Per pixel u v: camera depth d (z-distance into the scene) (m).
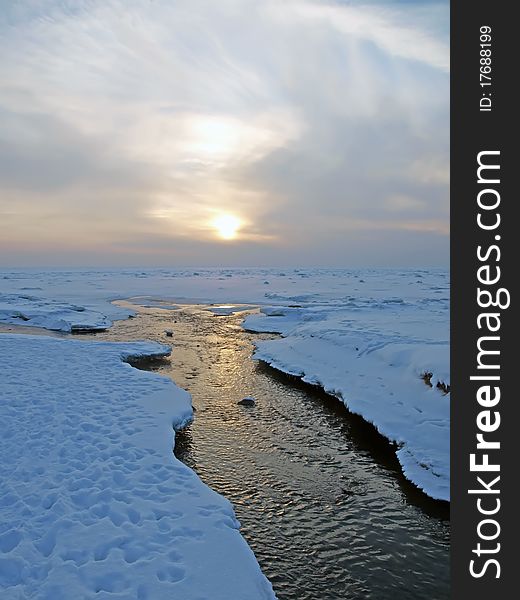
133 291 66.94
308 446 12.05
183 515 7.11
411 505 9.25
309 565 7.46
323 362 18.64
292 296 52.62
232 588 5.54
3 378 14.49
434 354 14.46
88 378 15.12
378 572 7.34
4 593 5.24
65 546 6.16
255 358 22.42
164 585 5.49
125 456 9.18
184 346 25.77
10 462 8.72
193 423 13.44
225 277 115.62
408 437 11.64
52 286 73.94
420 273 138.62
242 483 10.05
